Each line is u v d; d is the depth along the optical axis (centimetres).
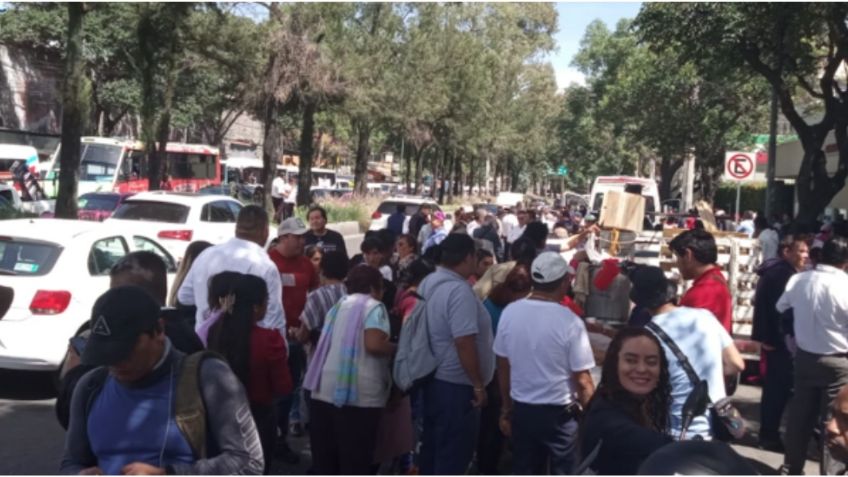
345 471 576
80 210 2152
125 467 301
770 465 740
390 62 3747
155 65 2483
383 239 816
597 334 736
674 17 1820
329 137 7844
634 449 342
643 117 4000
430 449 588
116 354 295
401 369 577
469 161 7156
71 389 367
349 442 573
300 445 786
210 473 305
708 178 4469
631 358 367
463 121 4819
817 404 661
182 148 4300
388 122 4031
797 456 670
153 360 312
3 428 793
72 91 1894
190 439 309
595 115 5319
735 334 1016
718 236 1044
